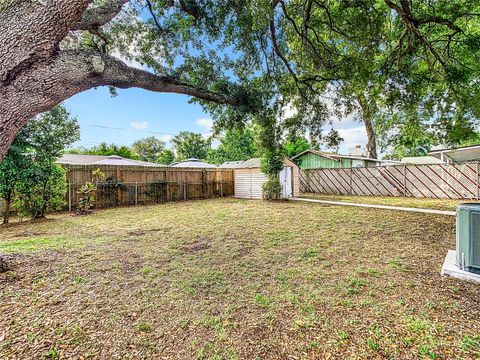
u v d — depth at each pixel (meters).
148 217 7.59
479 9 5.91
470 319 2.03
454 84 5.50
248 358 1.64
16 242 4.62
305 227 5.81
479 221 2.75
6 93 2.26
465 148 9.98
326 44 5.84
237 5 4.55
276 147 7.70
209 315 2.17
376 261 3.46
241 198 13.84
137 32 4.90
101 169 10.25
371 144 16.92
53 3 2.25
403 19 5.08
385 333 1.87
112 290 2.64
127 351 1.72
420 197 12.54
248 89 5.36
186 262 3.53
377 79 5.83
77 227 6.12
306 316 2.12
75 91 2.74
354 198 12.65
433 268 3.17
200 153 34.09
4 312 2.19
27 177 6.80
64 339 1.84
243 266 3.36
